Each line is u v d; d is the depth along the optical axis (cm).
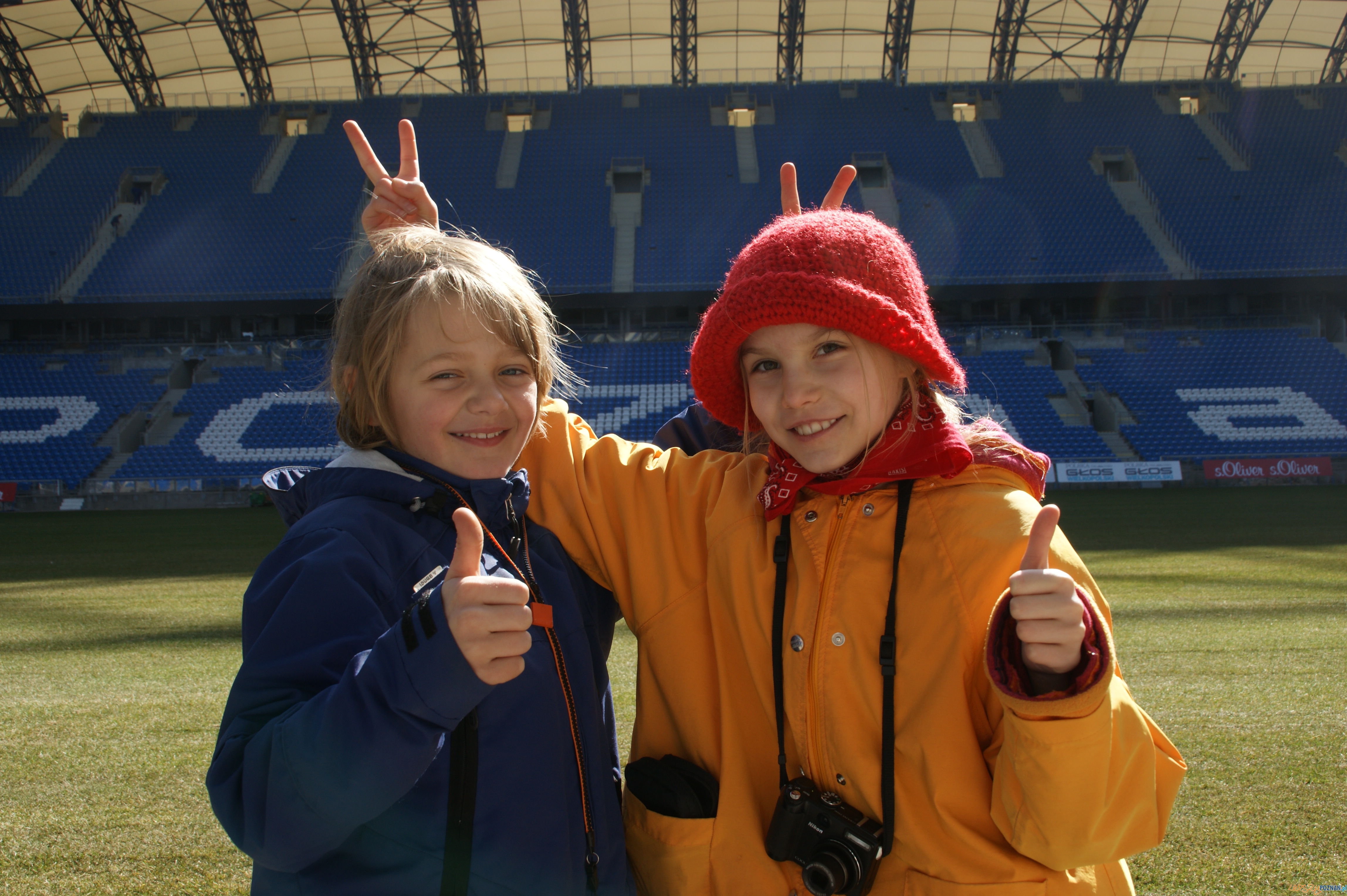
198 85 2898
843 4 2652
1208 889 231
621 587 135
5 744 360
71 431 2158
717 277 2417
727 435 165
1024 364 2334
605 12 2662
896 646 107
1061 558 103
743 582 120
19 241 2477
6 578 879
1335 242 2391
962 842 100
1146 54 2875
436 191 2683
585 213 2622
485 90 2977
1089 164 2703
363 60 2819
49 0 2433
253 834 90
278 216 2564
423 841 102
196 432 2155
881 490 115
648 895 122
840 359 109
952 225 2530
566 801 110
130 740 364
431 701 84
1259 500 1612
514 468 139
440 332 111
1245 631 536
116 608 688
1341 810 276
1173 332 2409
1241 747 335
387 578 104
